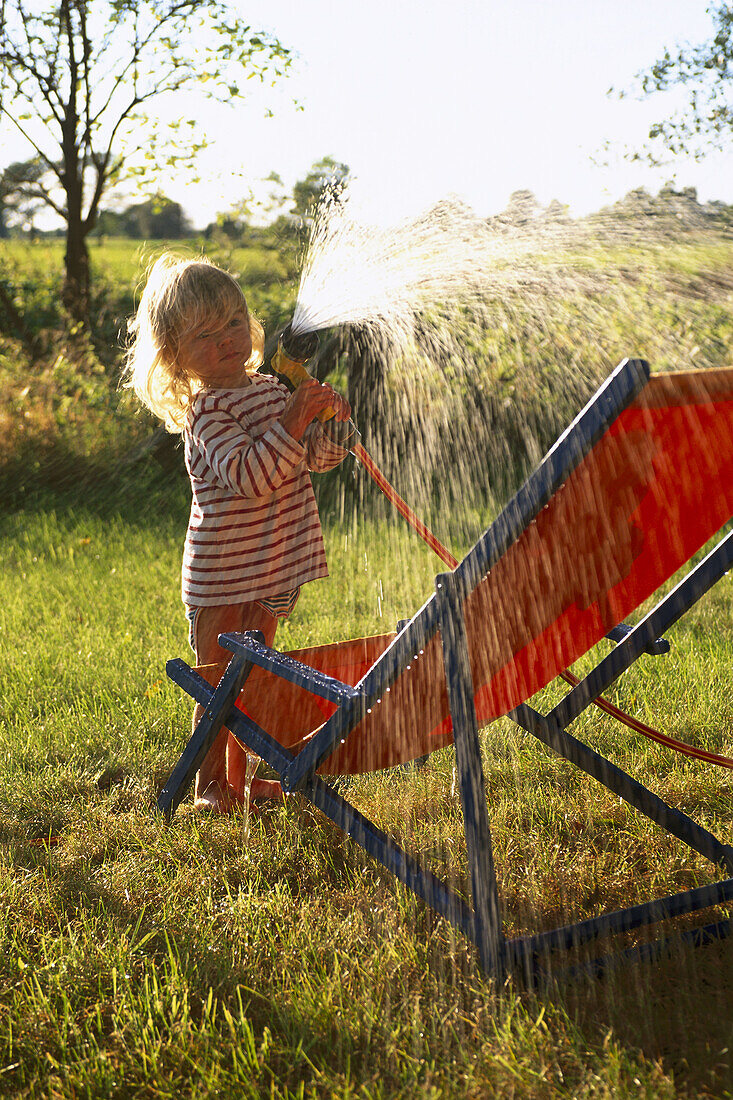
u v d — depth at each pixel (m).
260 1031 1.90
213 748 2.91
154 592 5.40
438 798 2.89
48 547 6.58
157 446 8.62
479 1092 1.65
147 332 2.80
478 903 1.87
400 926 2.21
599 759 2.43
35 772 3.14
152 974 2.04
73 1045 1.88
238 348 2.74
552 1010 1.84
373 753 2.40
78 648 4.37
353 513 7.32
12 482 8.32
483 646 2.06
